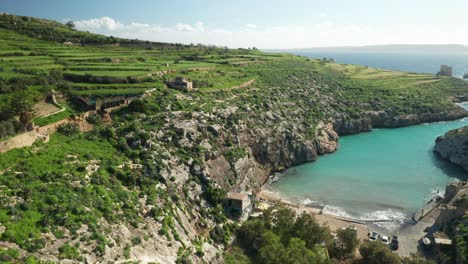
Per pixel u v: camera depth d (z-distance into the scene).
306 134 162.12
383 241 90.44
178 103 118.88
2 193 57.03
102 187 71.00
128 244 61.78
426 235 93.81
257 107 153.00
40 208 57.34
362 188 125.62
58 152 76.06
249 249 85.31
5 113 80.56
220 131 119.44
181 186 89.81
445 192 115.88
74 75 123.31
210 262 74.25
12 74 111.62
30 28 198.12
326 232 85.56
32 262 47.53
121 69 141.62
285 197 118.75
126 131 95.50
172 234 72.62
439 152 161.00
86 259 53.66
